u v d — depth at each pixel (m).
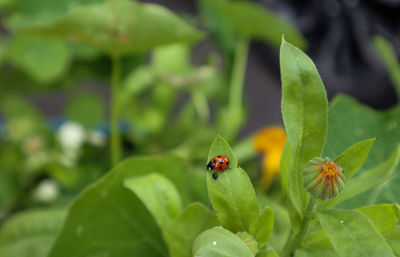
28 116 0.71
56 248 0.29
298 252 0.25
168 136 0.71
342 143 0.32
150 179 0.29
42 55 0.67
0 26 0.83
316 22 0.68
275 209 0.31
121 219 0.30
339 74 0.68
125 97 0.70
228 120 0.63
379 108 0.71
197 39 0.39
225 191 0.24
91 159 0.69
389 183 0.31
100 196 0.29
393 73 0.44
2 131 0.72
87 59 0.73
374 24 0.66
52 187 0.61
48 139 0.65
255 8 0.53
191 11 0.99
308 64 0.24
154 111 0.70
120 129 0.70
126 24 0.37
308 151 0.24
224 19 0.71
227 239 0.22
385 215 0.24
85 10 0.36
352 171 0.24
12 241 0.35
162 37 0.38
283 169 0.25
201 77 0.65
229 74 0.72
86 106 0.73
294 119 0.24
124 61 0.74
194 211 0.26
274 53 0.75
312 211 0.24
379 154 0.33
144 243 0.31
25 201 0.60
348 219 0.23
